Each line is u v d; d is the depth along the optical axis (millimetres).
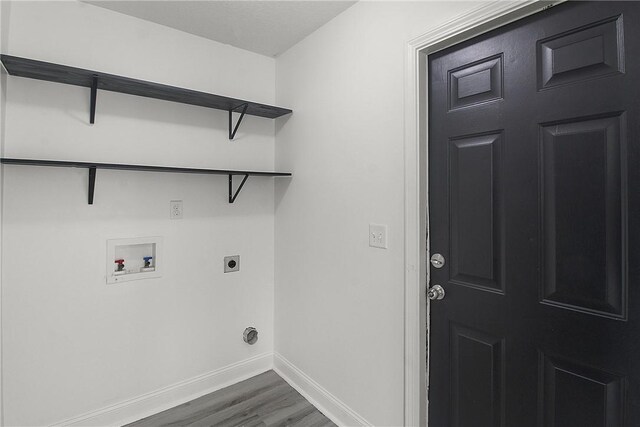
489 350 1290
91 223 1745
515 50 1191
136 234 1878
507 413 1244
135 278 1884
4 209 1525
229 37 2084
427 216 1474
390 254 1565
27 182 1578
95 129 1739
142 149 1883
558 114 1094
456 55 1362
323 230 1964
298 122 2156
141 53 1873
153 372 1961
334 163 1871
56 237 1654
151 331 1945
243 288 2301
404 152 1478
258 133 2328
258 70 2314
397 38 1507
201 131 2090
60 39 1641
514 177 1204
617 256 992
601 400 1029
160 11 1795
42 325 1630
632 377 971
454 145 1378
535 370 1168
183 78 2014
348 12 1761
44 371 1640
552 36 1104
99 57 1746
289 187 2254
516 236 1204
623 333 984
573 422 1086
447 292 1419
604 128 1010
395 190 1531
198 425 1838
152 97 1880
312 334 2070
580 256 1062
